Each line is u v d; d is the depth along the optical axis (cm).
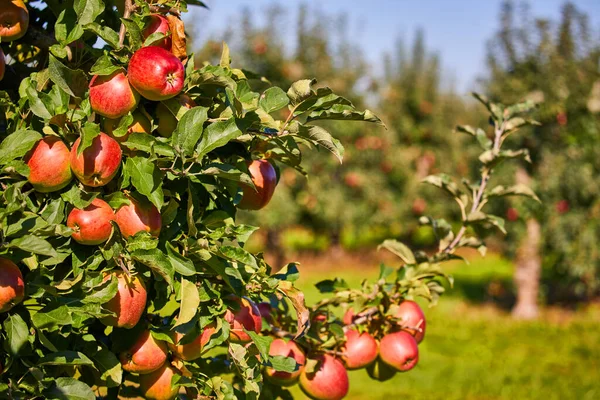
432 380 752
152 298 157
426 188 1623
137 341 149
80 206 131
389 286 209
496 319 1111
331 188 1443
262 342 151
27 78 142
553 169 1059
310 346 194
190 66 153
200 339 150
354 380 746
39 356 140
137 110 145
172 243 149
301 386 194
